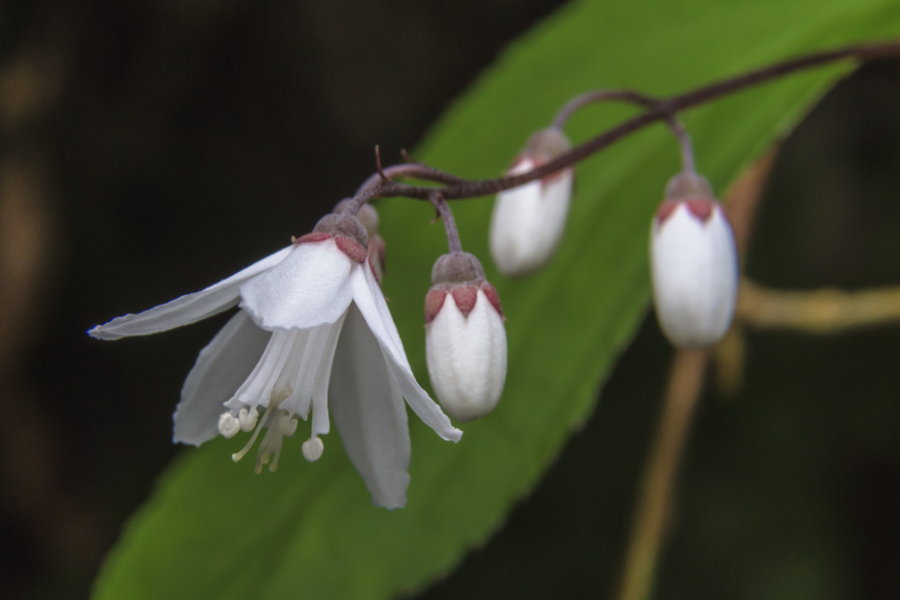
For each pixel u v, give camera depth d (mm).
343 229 205
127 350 402
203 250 402
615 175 233
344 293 203
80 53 373
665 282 217
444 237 233
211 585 229
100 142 384
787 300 244
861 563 377
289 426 208
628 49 237
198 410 210
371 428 208
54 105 371
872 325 242
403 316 232
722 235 217
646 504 245
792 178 411
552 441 228
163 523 229
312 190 409
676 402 245
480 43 404
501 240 223
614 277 230
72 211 385
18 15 365
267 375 208
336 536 230
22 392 384
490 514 228
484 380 208
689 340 218
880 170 416
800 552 370
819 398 390
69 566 379
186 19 377
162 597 229
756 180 243
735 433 387
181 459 230
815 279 396
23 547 385
